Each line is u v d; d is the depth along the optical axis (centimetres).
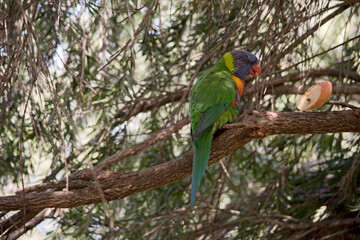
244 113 945
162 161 1068
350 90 1045
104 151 1030
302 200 1146
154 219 1017
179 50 1045
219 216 1259
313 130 655
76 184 696
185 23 1027
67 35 796
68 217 1027
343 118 645
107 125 1016
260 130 671
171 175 718
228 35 792
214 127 752
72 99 953
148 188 722
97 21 856
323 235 1030
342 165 1109
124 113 1095
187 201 1141
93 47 971
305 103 657
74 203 693
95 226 998
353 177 1034
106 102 1020
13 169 983
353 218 991
